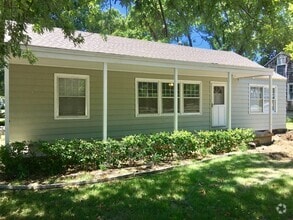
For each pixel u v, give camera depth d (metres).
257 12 6.22
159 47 13.60
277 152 10.01
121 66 10.84
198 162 8.55
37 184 6.38
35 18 4.50
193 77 14.25
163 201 5.20
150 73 12.92
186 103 14.06
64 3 4.70
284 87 17.61
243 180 6.43
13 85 9.77
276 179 6.41
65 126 10.78
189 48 15.16
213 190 5.73
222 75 14.38
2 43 4.25
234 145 10.73
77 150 7.64
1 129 15.91
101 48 10.46
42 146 7.38
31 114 10.09
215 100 15.05
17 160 7.04
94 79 11.48
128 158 8.33
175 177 6.74
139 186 6.08
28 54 5.55
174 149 9.12
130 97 12.41
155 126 13.09
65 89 10.78
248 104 15.95
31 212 4.89
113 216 4.61
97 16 7.07
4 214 4.83
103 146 7.96
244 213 4.64
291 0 6.78
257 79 16.27
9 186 6.20
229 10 6.33
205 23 6.68
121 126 12.16
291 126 20.70
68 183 6.37
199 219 4.46
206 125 14.68
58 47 8.59
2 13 3.93
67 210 4.91
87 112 11.29
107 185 6.25
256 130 15.71
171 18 6.92
